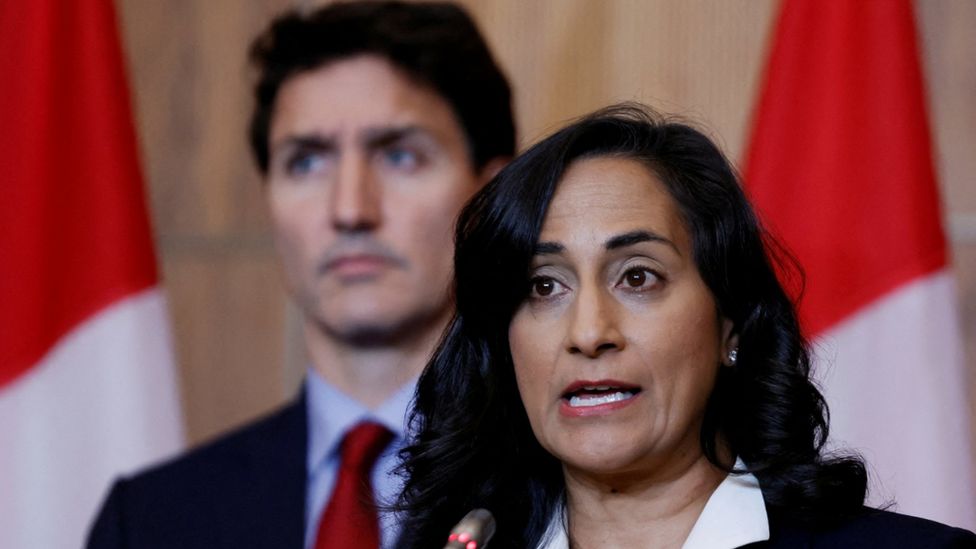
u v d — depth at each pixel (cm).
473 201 359
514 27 679
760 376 350
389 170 552
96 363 602
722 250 345
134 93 714
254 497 540
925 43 623
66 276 605
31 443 595
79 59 619
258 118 579
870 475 524
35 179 604
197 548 534
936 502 520
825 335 534
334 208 545
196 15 717
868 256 540
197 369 698
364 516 511
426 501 374
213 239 704
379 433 529
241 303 698
